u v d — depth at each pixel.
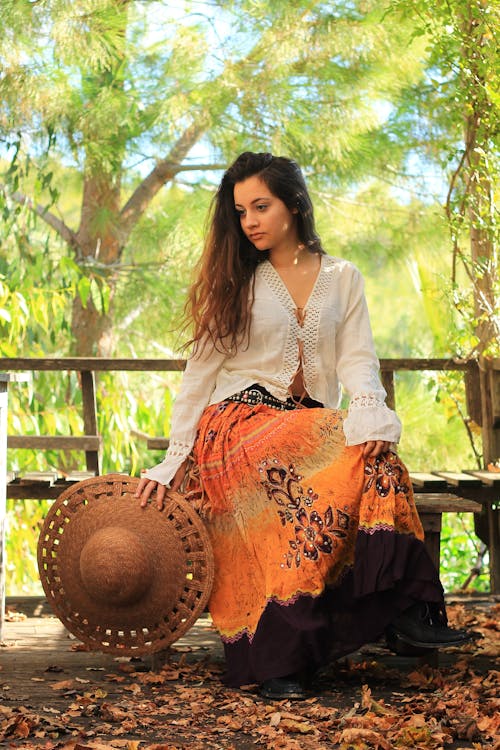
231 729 2.69
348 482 3.00
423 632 3.00
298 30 6.87
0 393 3.62
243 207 3.20
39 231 8.27
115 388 6.62
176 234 7.47
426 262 7.69
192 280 3.33
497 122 4.75
